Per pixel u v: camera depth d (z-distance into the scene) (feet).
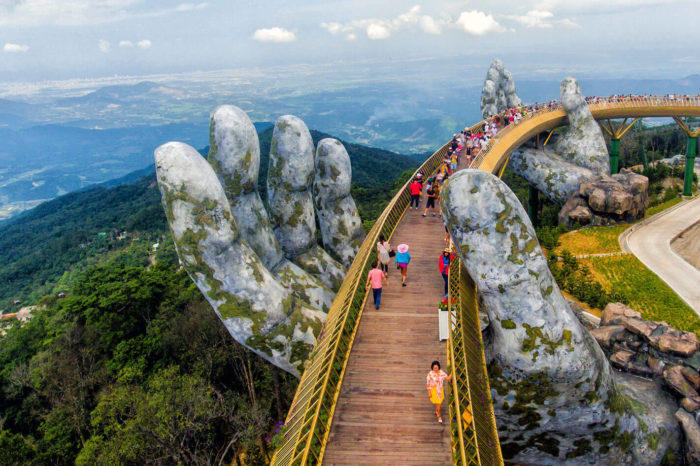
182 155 55.98
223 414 83.61
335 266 87.61
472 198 49.83
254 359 106.11
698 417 68.80
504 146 118.62
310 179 83.20
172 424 72.84
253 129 70.90
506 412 58.03
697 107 163.43
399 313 52.90
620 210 147.95
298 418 36.27
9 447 86.79
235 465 88.89
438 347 46.52
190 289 130.72
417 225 82.23
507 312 52.54
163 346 108.17
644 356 81.97
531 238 51.08
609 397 58.54
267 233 74.90
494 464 33.94
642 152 256.93
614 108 163.63
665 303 109.29
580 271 126.11
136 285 129.59
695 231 148.66
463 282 53.47
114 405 79.30
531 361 53.06
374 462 33.12
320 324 66.23
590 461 63.21
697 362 74.54
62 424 93.81
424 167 102.63
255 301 60.13
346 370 43.19
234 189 69.21
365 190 297.74
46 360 108.99
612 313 94.07
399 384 41.22
